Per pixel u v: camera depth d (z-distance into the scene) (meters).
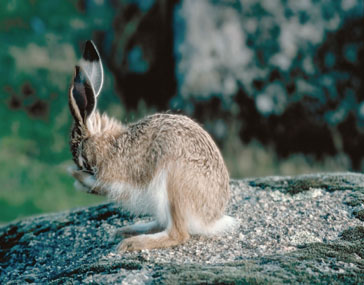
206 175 5.55
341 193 6.72
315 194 6.80
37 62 18.17
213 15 15.07
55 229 6.98
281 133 14.67
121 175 5.75
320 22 14.77
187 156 5.48
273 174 13.91
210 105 14.88
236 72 14.77
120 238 6.14
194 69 14.99
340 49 14.75
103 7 19.44
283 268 4.78
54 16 19.59
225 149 14.65
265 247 5.46
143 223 6.63
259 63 14.77
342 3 14.78
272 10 14.80
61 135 16.53
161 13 16.91
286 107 14.62
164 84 16.73
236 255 5.30
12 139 16.06
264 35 14.77
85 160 5.94
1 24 19.20
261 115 14.64
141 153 5.65
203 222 5.62
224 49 14.85
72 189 13.45
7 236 7.16
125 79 17.53
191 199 5.48
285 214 6.29
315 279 4.58
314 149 14.66
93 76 5.93
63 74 18.09
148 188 5.64
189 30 15.24
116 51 17.91
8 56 18.16
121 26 18.05
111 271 4.97
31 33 19.22
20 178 13.95
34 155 15.49
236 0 14.96
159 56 16.92
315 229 5.82
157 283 4.52
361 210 6.14
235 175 13.96
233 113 14.77
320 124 14.57
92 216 7.14
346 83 14.69
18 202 12.70
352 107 14.58
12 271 6.14
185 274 4.63
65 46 18.70
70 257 6.14
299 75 14.65
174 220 5.50
